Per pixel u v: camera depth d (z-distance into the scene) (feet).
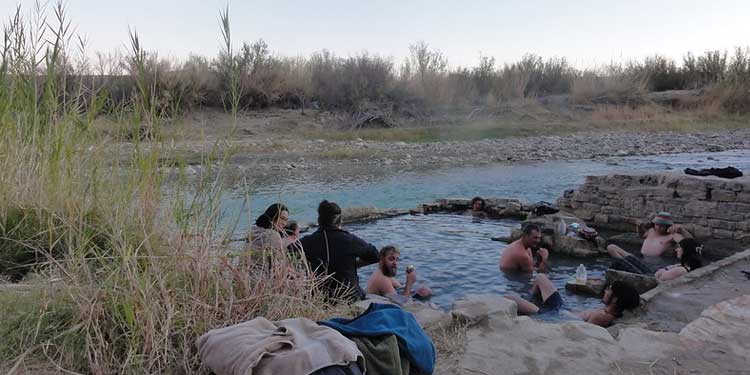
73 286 13.05
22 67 17.94
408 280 26.30
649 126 113.80
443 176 64.28
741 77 136.87
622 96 134.62
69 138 17.31
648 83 144.36
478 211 46.01
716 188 34.96
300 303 15.71
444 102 125.18
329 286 20.06
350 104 115.55
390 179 62.13
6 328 12.39
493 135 105.60
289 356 11.09
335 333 12.24
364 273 29.86
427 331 16.07
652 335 16.05
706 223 35.47
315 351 11.25
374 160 76.89
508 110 127.54
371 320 13.89
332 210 21.84
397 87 121.08
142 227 14.52
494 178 62.80
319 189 55.42
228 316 13.96
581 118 124.06
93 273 14.16
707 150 84.53
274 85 111.55
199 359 12.61
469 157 80.23
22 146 18.16
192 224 15.52
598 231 40.19
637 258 30.66
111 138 17.20
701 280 23.76
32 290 13.65
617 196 40.11
